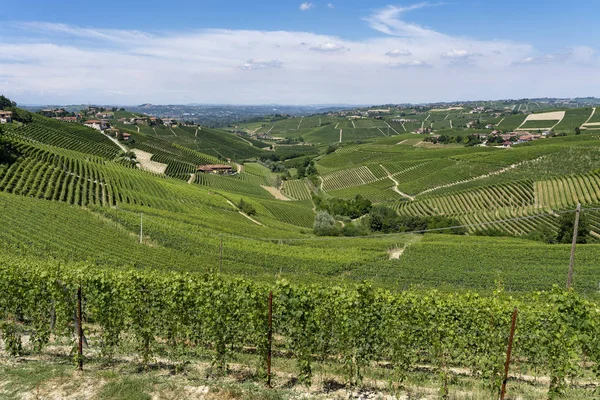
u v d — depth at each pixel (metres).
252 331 12.75
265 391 11.33
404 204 106.19
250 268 48.50
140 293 13.80
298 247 61.75
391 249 64.50
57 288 14.09
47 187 69.88
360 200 109.81
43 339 14.30
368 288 12.61
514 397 11.71
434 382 13.03
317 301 12.66
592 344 11.19
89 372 12.19
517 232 77.88
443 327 12.44
